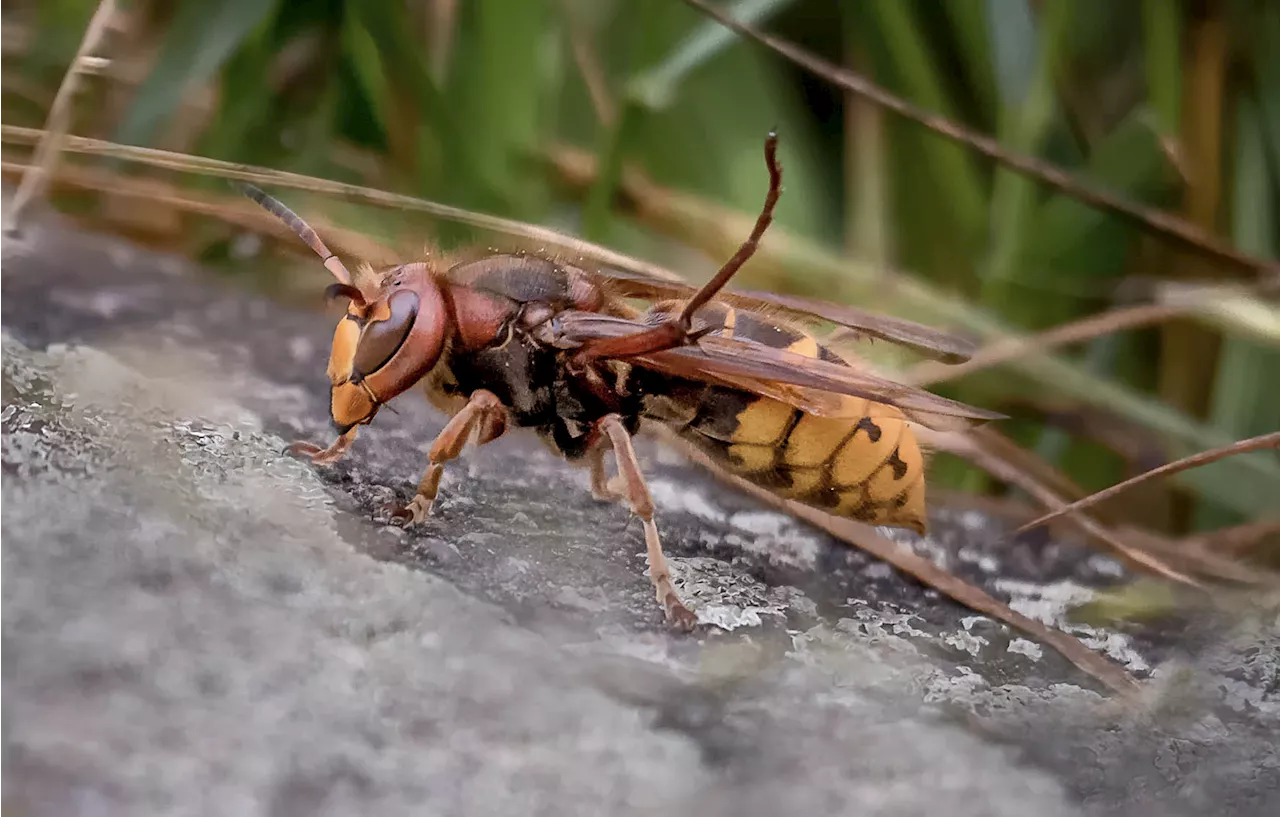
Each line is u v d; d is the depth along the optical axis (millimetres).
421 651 167
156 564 168
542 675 167
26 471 173
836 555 189
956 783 166
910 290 221
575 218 230
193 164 206
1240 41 232
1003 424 225
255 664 164
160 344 198
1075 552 196
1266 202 231
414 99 229
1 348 187
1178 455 220
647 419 191
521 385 190
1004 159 214
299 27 224
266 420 189
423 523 181
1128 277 232
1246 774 169
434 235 225
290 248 219
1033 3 234
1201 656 181
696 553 187
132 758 158
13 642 162
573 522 187
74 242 214
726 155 239
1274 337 211
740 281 225
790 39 254
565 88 241
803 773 165
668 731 166
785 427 188
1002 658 178
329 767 160
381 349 185
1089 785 167
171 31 218
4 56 229
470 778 161
